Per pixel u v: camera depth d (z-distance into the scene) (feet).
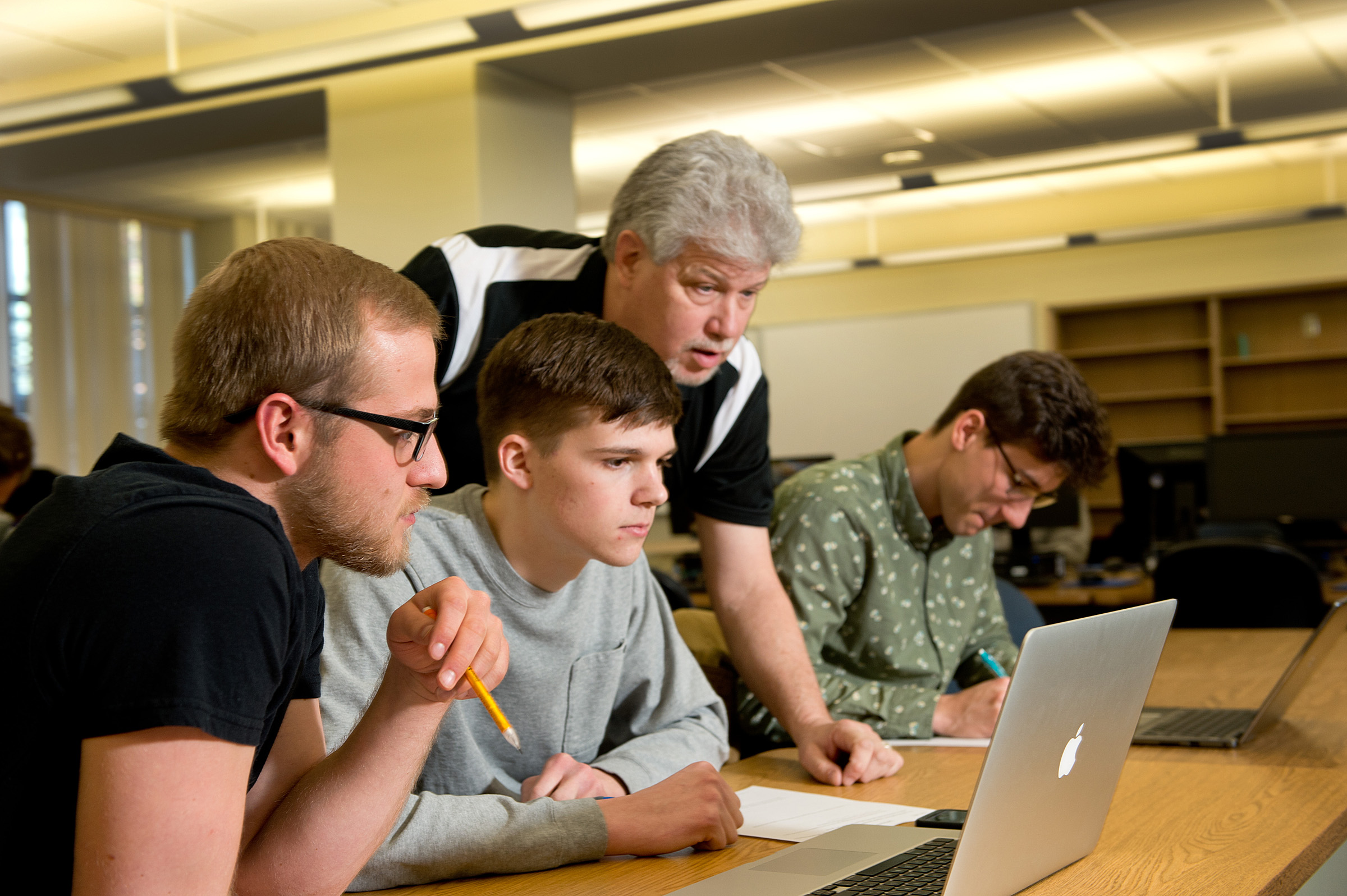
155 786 2.49
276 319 2.89
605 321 4.65
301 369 2.89
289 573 2.83
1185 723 6.08
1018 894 3.43
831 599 6.84
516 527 4.62
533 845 3.90
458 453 6.20
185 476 2.79
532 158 17.95
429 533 4.65
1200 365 30.42
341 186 18.19
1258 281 28.94
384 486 3.04
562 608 4.81
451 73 17.30
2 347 25.23
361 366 2.96
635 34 15.98
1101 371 31.45
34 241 25.88
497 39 13.15
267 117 19.49
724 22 15.30
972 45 18.43
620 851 4.01
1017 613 8.84
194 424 2.93
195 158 23.57
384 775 3.31
